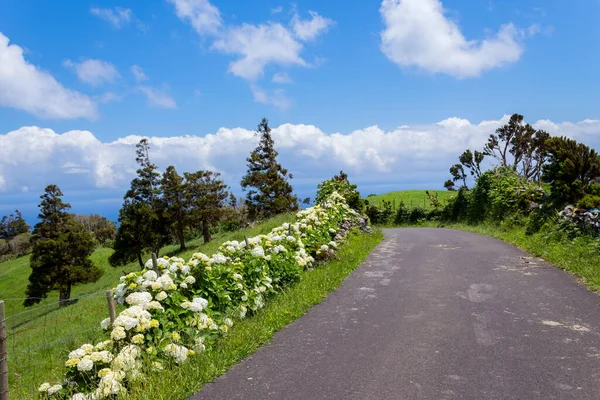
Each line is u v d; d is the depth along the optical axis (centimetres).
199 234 5838
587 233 1133
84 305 2052
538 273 966
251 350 566
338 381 464
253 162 4088
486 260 1175
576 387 428
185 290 620
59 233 3778
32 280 3700
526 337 574
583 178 1395
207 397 441
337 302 800
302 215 1531
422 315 693
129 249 4278
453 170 4653
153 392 434
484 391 427
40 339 1380
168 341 511
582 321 630
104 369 432
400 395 427
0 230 9094
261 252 832
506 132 3872
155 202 4362
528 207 1944
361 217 2055
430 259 1242
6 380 412
